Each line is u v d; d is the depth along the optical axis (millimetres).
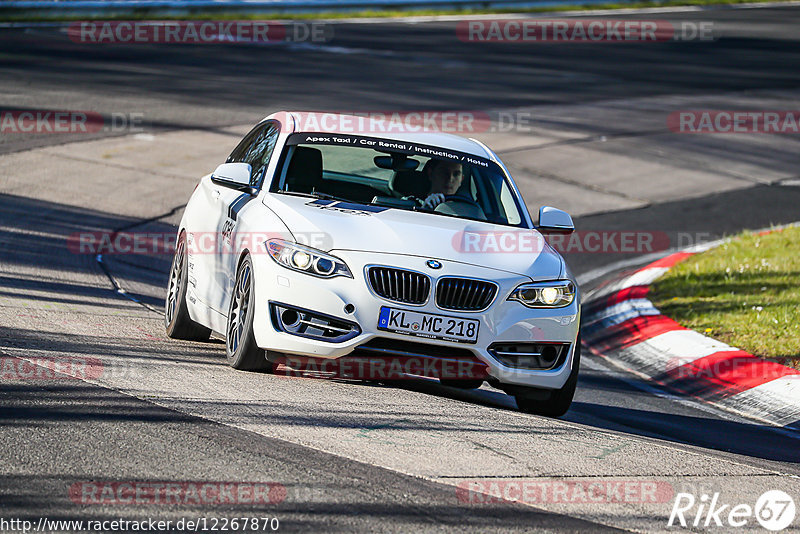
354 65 105375
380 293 22969
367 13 148125
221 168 26266
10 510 14430
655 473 19438
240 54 106500
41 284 34375
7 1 116250
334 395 22703
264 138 29672
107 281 37656
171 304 29922
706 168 76062
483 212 27078
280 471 16953
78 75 86312
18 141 63031
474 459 18734
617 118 90312
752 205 66938
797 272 44938
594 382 32750
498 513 15953
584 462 19500
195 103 79562
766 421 29328
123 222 49281
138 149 64625
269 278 23281
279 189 26344
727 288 43156
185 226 29906
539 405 25375
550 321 24156
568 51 128375
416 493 16516
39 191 52531
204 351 27547
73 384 21125
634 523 16266
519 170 70938
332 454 18109
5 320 27203
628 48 134500
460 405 23500
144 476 16188
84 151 62656
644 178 71938
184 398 20906
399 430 20094
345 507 15531
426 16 152000
